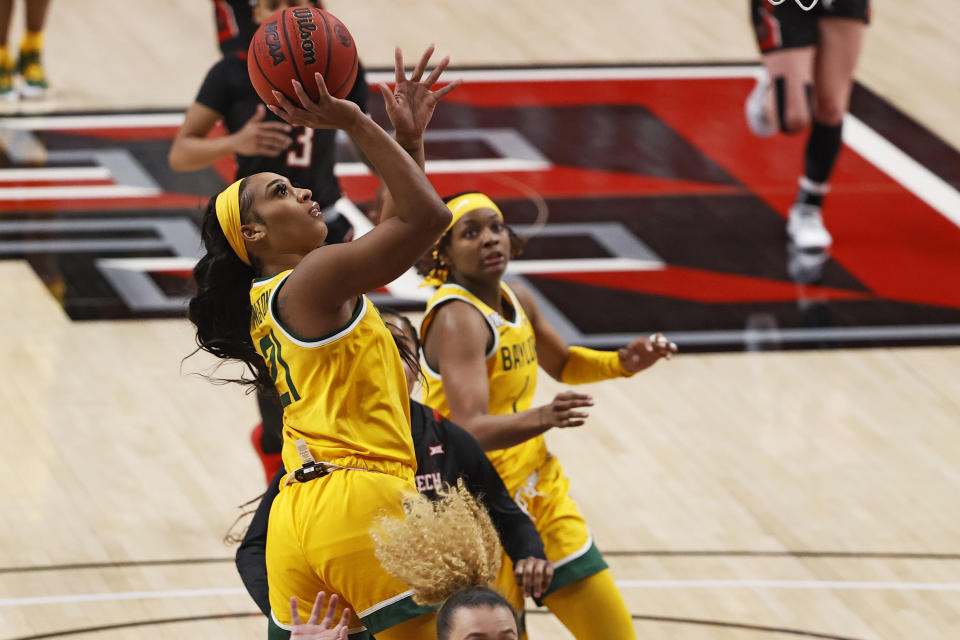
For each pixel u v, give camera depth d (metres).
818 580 16.30
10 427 19.31
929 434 19.92
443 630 8.63
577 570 12.98
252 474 18.44
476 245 13.25
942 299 23.83
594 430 19.86
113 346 21.69
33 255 24.25
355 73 10.11
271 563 10.17
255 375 11.05
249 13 17.89
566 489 13.54
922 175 28.55
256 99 17.61
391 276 9.38
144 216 25.78
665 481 18.55
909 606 15.75
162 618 15.27
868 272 24.72
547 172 28.08
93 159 27.94
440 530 9.05
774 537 17.25
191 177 27.41
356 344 9.76
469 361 12.97
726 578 16.31
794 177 28.33
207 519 17.34
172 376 20.94
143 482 18.12
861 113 31.17
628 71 33.06
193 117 17.67
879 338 22.64
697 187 27.77
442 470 11.18
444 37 34.56
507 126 30.00
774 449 19.42
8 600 15.53
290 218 9.98
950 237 26.09
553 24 35.62
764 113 26.34
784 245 25.64
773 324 22.98
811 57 24.25
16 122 29.39
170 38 34.34
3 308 22.58
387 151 9.15
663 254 25.19
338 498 9.67
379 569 9.60
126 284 23.47
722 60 33.81
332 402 9.77
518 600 12.66
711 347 22.25
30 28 30.22
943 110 31.50
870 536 17.31
